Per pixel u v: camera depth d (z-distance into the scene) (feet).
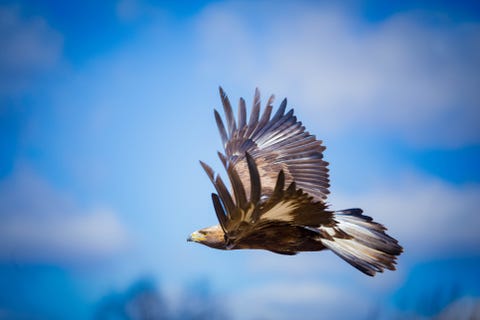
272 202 27.81
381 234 33.47
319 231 32.45
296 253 32.50
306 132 37.42
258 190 26.81
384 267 32.12
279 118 38.45
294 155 36.88
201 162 27.14
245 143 38.11
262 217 29.27
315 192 35.65
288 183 35.78
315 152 36.70
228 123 38.68
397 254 32.65
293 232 31.35
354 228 33.71
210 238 33.27
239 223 29.04
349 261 31.99
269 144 37.73
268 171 36.32
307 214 29.43
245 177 35.91
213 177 27.27
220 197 27.76
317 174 36.19
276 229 30.96
